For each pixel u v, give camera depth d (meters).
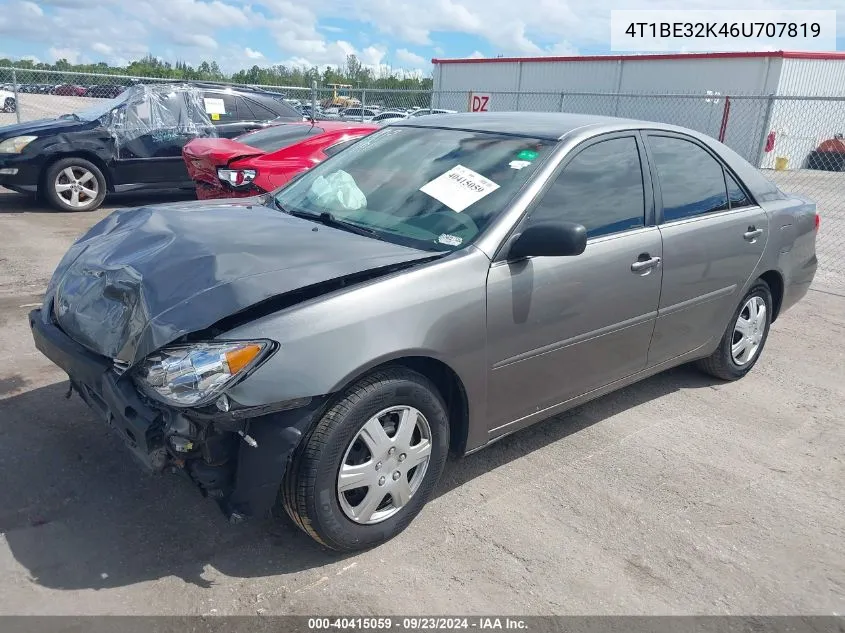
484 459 3.70
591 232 3.49
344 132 7.85
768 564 2.99
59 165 9.68
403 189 3.53
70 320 2.96
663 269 3.81
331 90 16.75
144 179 10.34
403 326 2.75
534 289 3.18
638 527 3.19
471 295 2.96
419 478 3.02
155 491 3.24
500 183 3.34
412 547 2.97
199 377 2.44
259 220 3.38
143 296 2.70
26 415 3.85
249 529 3.02
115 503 3.14
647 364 4.01
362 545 2.86
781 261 4.74
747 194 4.52
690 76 24.81
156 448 2.53
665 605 2.73
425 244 3.14
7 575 2.67
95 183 10.02
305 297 2.71
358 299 2.68
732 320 4.56
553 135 3.58
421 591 2.71
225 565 2.80
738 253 4.33
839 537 3.20
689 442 4.00
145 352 2.52
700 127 24.39
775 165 23.17
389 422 2.87
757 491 3.54
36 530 2.94
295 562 2.84
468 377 3.03
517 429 3.44
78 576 2.69
